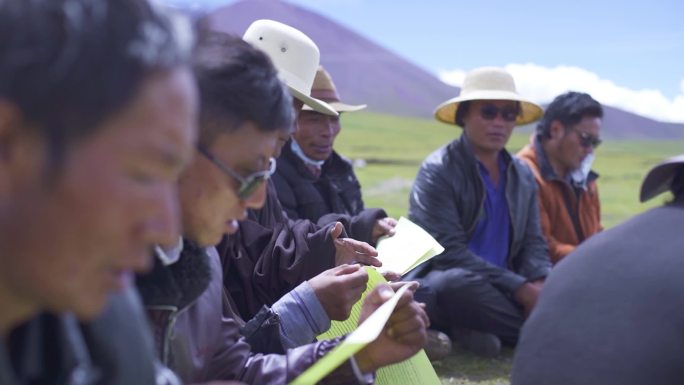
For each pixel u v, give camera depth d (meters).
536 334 1.89
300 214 3.69
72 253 0.91
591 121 5.09
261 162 1.60
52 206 0.89
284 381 1.83
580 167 5.18
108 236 0.91
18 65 0.85
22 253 0.91
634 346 1.71
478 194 4.70
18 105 0.85
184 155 0.95
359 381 1.72
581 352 1.78
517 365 1.93
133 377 1.19
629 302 1.76
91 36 0.86
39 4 0.87
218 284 1.86
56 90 0.85
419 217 4.66
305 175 3.76
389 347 1.74
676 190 1.99
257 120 1.55
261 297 2.66
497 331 4.44
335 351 1.38
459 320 4.45
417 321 1.73
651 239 1.84
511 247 4.79
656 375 1.68
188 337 1.69
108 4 0.89
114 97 0.87
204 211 1.57
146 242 0.94
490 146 4.72
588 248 1.93
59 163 0.87
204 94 1.52
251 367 1.86
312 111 3.79
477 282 4.41
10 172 0.88
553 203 5.14
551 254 5.12
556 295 1.90
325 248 2.64
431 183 4.67
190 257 1.59
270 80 1.58
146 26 0.90
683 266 1.75
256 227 2.72
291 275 2.62
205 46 1.56
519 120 5.45
